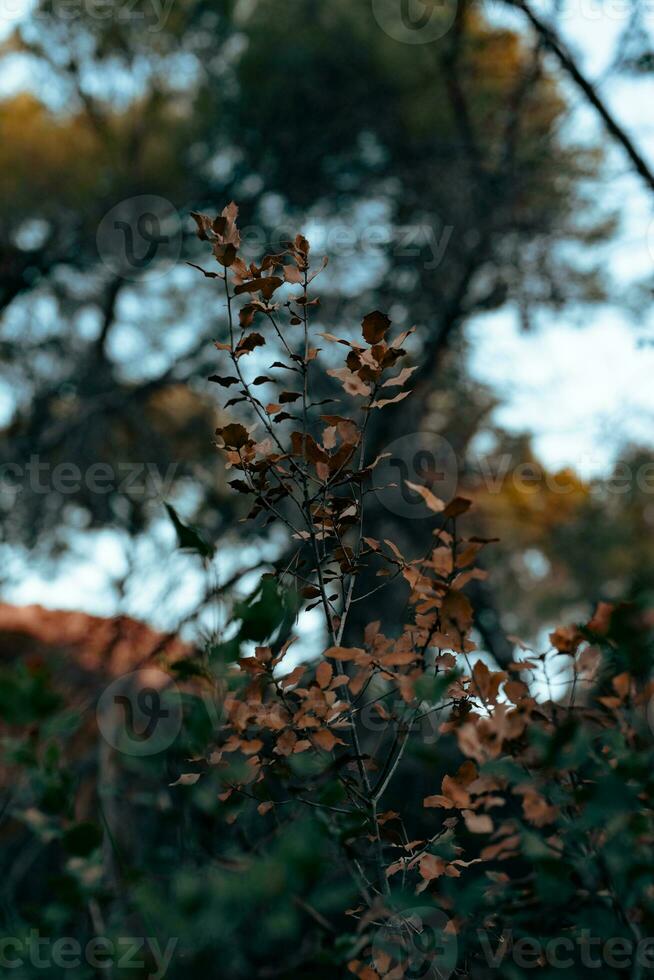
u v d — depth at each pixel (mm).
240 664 1431
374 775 1749
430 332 7680
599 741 1360
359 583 3918
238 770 1400
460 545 1465
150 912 1148
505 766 1253
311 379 4891
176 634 1695
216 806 1390
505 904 1359
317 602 1624
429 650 1638
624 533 9555
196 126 9914
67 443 9812
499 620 5852
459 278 7598
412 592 1527
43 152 10055
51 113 10266
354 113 9102
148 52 9789
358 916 1472
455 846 1491
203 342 9703
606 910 1272
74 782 1369
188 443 9680
